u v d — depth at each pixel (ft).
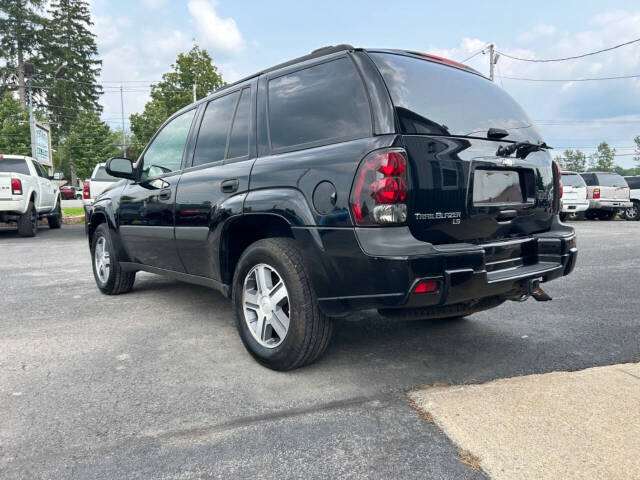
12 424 7.82
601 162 352.08
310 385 9.23
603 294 16.74
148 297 16.75
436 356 10.77
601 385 8.82
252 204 9.94
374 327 12.96
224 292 11.42
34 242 35.45
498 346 11.41
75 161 168.35
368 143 8.27
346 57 9.39
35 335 12.42
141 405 8.46
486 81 10.97
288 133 10.11
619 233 38.60
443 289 8.13
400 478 6.31
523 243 9.91
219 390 9.04
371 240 8.04
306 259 9.00
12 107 123.95
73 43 201.67
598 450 6.76
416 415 7.97
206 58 115.85
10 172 38.40
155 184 14.02
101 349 11.35
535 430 7.32
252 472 6.49
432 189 8.32
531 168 10.18
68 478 6.40
